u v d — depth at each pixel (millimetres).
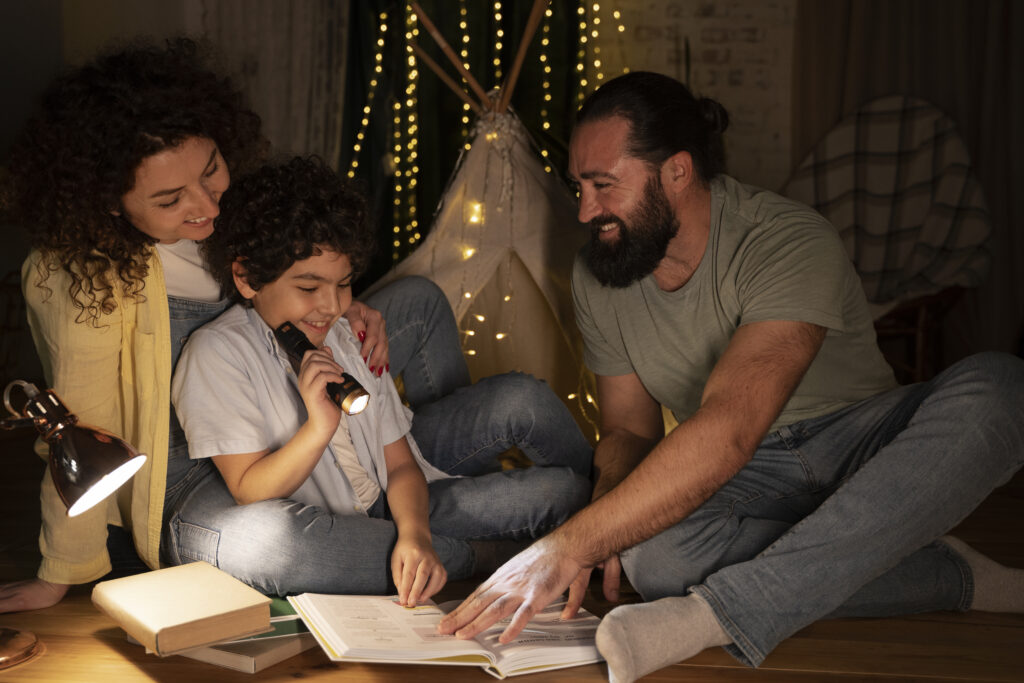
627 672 1103
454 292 2254
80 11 3787
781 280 1343
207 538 1383
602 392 1687
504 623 1278
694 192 1437
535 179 2283
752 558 1273
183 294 1491
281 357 1441
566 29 4012
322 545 1344
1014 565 1700
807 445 1453
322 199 1374
